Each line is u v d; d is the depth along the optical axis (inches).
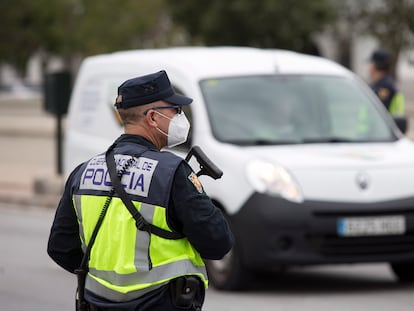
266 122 837.2
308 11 3442.4
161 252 364.8
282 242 754.8
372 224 764.6
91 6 4579.2
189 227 364.5
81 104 984.3
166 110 378.3
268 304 746.2
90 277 377.4
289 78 874.8
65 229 391.9
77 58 5191.9
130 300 366.3
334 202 759.7
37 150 2180.1
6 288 836.6
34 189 1425.9
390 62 1056.2
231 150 792.9
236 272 773.9
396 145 854.5
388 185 776.9
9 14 4527.6
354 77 916.0
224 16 3476.9
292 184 760.3
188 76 854.5
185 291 366.0
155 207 363.9
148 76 378.3
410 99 3518.7
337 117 866.1
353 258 762.8
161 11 4463.6
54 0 4579.2
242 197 764.6
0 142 2416.3
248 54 902.4
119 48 4564.5
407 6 3152.1
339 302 754.8
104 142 928.3
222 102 839.1
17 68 5319.9
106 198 372.5
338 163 775.7
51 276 892.6
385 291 801.6
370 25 3250.5
